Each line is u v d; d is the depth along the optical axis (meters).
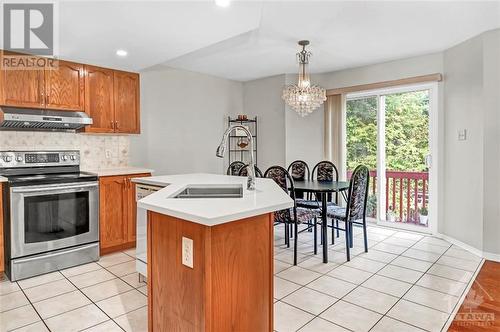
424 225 4.57
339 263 3.31
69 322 2.20
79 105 3.59
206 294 1.45
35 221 3.02
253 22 2.54
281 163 5.38
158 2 2.19
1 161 3.21
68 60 3.51
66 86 3.49
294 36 3.54
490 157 3.43
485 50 3.44
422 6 2.81
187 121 5.04
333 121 5.16
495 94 3.39
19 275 2.93
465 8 2.85
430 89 4.30
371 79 4.74
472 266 3.21
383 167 4.87
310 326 2.15
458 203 3.89
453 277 2.94
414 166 4.59
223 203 1.69
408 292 2.64
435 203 4.29
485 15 3.00
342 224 4.99
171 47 3.13
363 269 3.14
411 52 4.16
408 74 4.39
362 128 5.06
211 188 2.49
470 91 3.66
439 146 4.20
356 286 2.76
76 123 3.44
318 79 5.29
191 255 1.54
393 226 4.75
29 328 2.13
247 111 5.87
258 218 1.71
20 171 3.33
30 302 2.50
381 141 4.84
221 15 2.41
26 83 3.22
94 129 3.71
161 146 4.71
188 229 1.56
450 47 3.96
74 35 2.79
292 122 5.33
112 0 2.15
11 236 2.89
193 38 2.89
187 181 2.66
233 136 5.72
